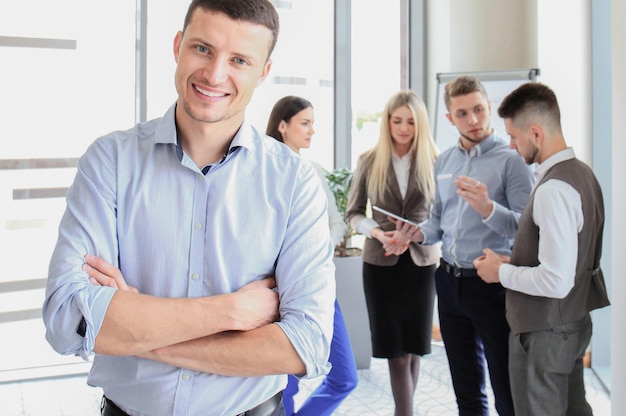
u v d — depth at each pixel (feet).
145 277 3.54
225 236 3.57
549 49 12.80
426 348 9.48
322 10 14.28
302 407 5.69
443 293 8.29
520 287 6.17
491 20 14.39
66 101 12.40
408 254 9.41
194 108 3.32
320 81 14.40
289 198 3.67
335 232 10.30
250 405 3.56
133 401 3.50
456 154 8.48
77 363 12.60
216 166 3.58
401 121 9.64
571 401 6.54
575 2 11.73
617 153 7.02
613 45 7.04
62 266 3.31
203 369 3.37
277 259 3.71
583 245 6.04
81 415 10.42
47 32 12.15
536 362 6.21
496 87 13.50
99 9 12.48
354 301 12.42
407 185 9.80
